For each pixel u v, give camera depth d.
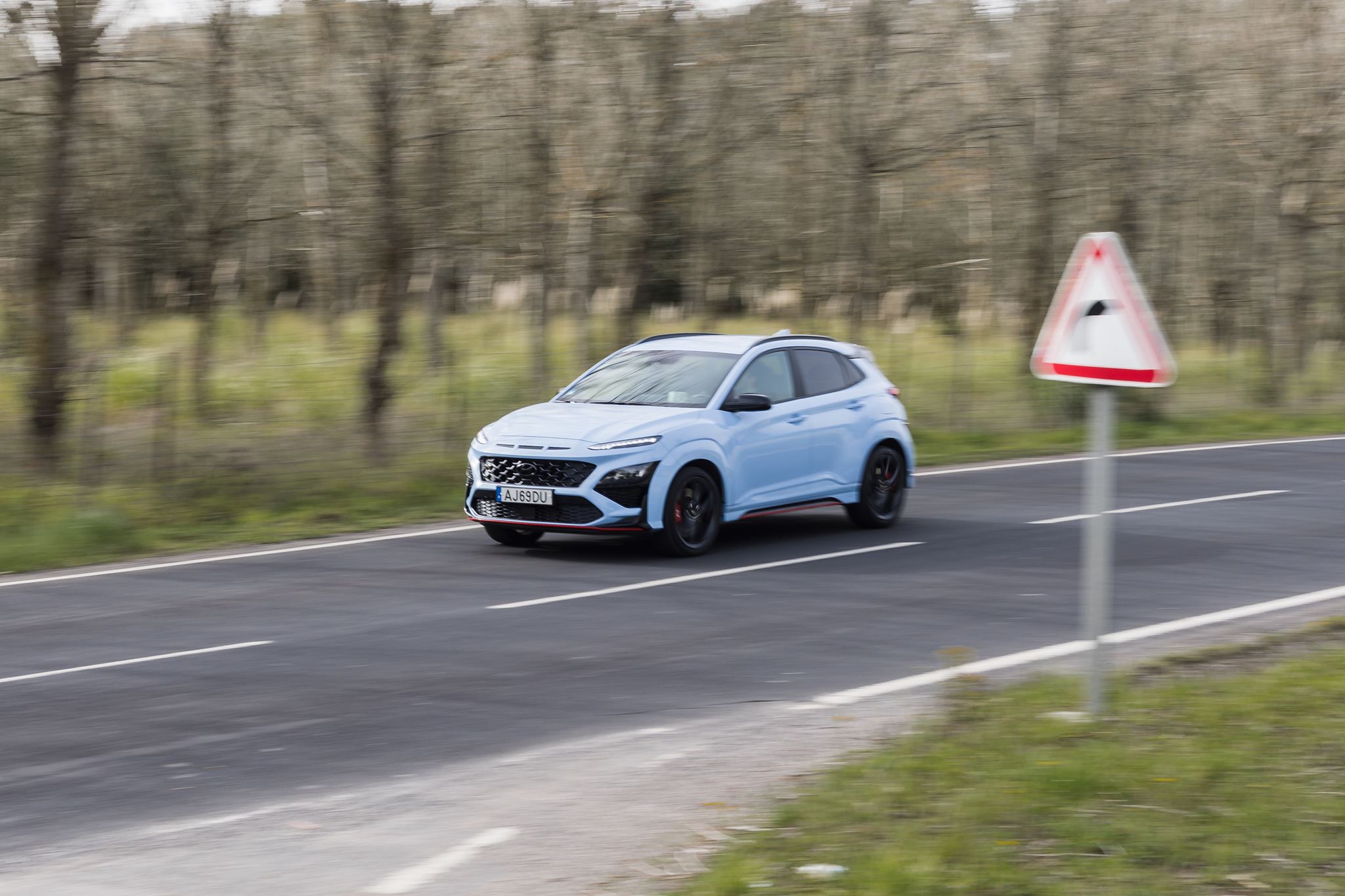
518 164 26.98
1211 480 20.70
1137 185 31.92
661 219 27.16
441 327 35.78
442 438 23.86
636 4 24.78
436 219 23.36
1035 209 30.92
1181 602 12.02
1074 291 7.85
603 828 6.62
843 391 15.87
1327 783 6.62
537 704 8.87
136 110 24.98
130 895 5.85
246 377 32.12
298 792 7.19
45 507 17.48
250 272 39.25
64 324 20.69
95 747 7.98
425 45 22.39
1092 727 7.64
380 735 8.20
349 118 23.28
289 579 13.22
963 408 30.12
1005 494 19.14
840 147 30.05
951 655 10.05
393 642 10.58
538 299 28.88
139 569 13.91
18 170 21.44
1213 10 32.78
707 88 25.86
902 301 42.09
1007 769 6.84
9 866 6.18
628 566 13.66
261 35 23.73
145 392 28.94
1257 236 36.97
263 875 6.07
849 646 10.39
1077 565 13.80
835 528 16.19
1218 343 46.19
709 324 38.31
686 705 8.83
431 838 6.52
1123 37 30.20
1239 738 7.38
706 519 14.27
